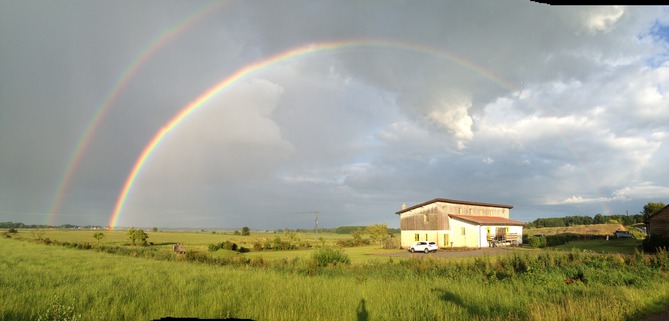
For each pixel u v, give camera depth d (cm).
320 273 2241
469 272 1984
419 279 1819
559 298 1251
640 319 1033
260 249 6850
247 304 1170
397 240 6322
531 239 5369
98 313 1056
